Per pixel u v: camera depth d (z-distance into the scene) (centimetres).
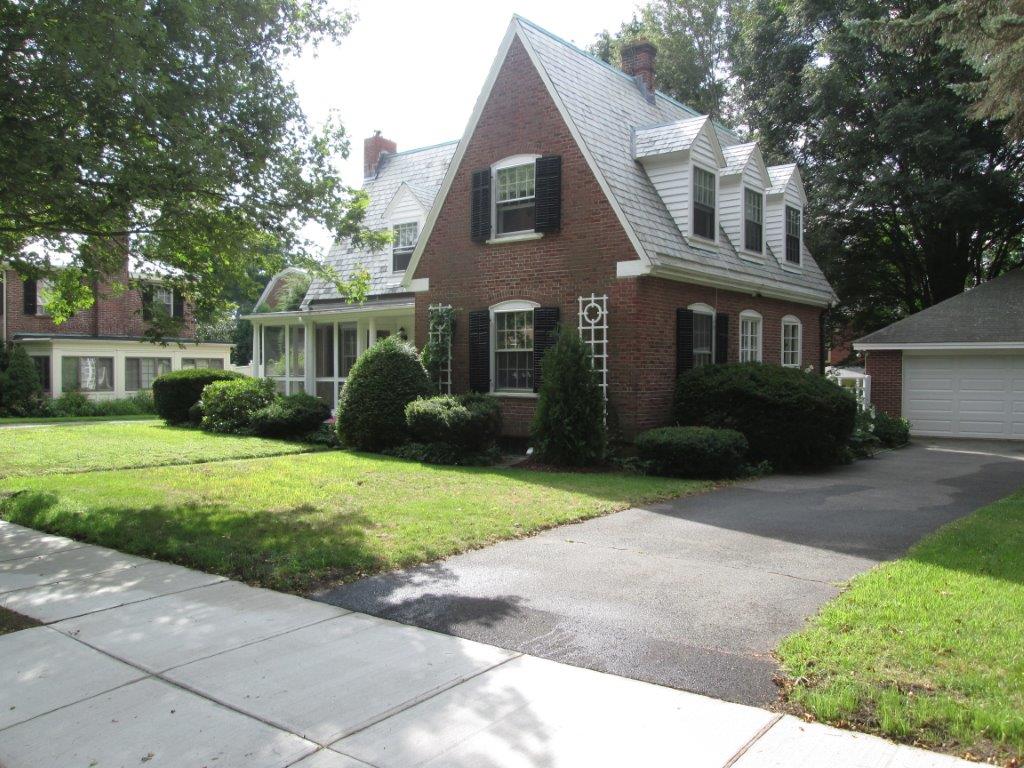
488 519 843
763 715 388
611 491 1045
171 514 867
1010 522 845
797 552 727
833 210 2516
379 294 1955
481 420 1334
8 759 349
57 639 501
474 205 1554
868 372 2086
